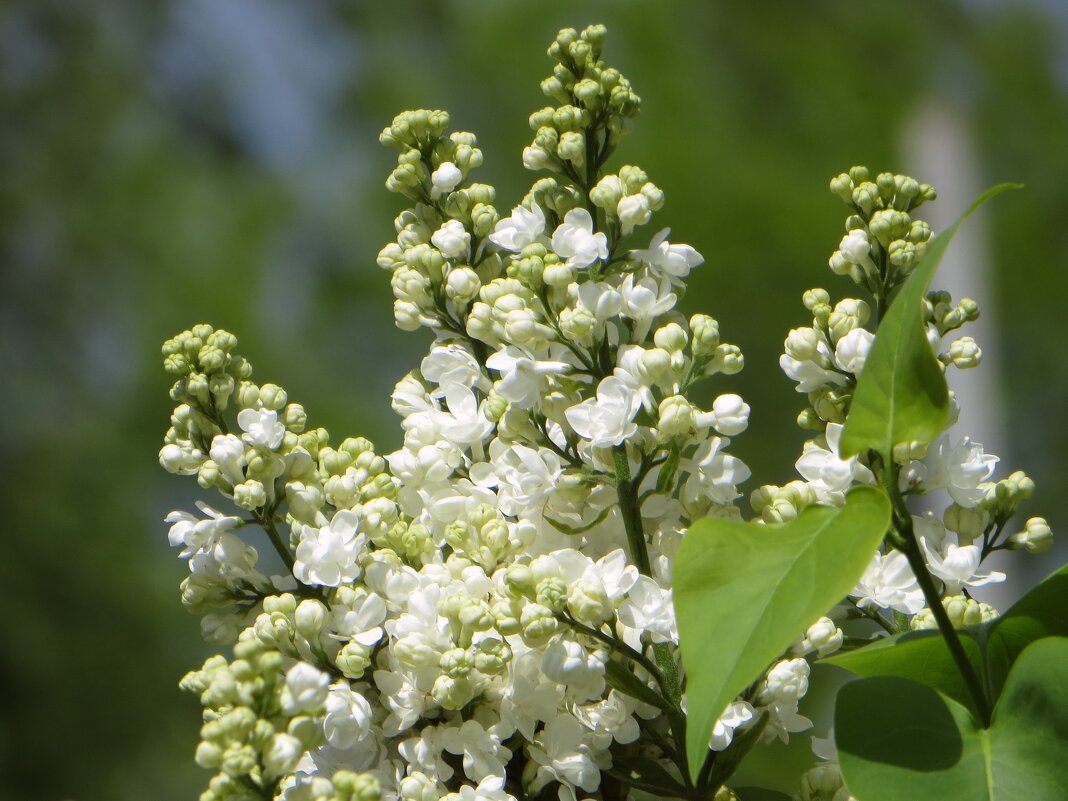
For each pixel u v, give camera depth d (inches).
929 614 49.6
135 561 210.1
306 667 47.2
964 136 173.8
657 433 49.4
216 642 50.4
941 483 50.2
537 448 50.3
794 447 201.5
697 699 46.2
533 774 49.4
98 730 196.5
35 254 232.7
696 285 211.0
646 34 229.8
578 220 50.5
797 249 213.2
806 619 46.2
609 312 50.0
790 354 50.5
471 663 48.9
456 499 50.3
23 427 216.7
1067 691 47.0
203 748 46.8
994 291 222.1
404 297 51.5
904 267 50.7
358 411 217.0
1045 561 167.6
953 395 50.2
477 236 51.6
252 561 50.4
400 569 49.8
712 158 220.2
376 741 49.6
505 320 50.1
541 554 50.2
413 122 52.0
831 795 49.7
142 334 223.5
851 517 46.6
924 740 47.1
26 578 200.2
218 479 50.5
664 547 50.0
